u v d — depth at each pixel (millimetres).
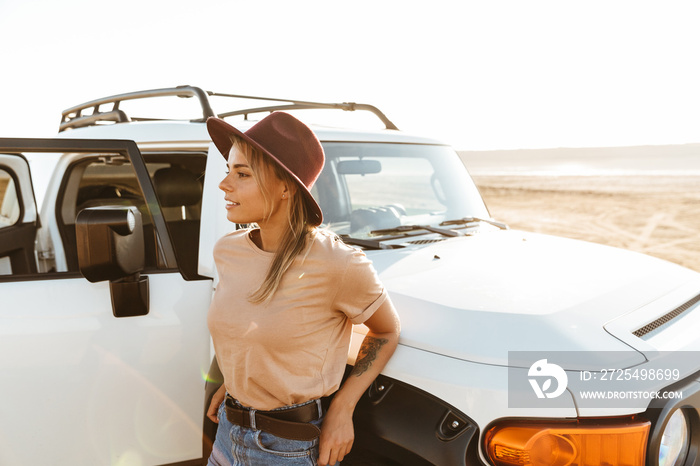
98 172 2938
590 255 2674
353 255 1506
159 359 2287
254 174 1474
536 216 23609
